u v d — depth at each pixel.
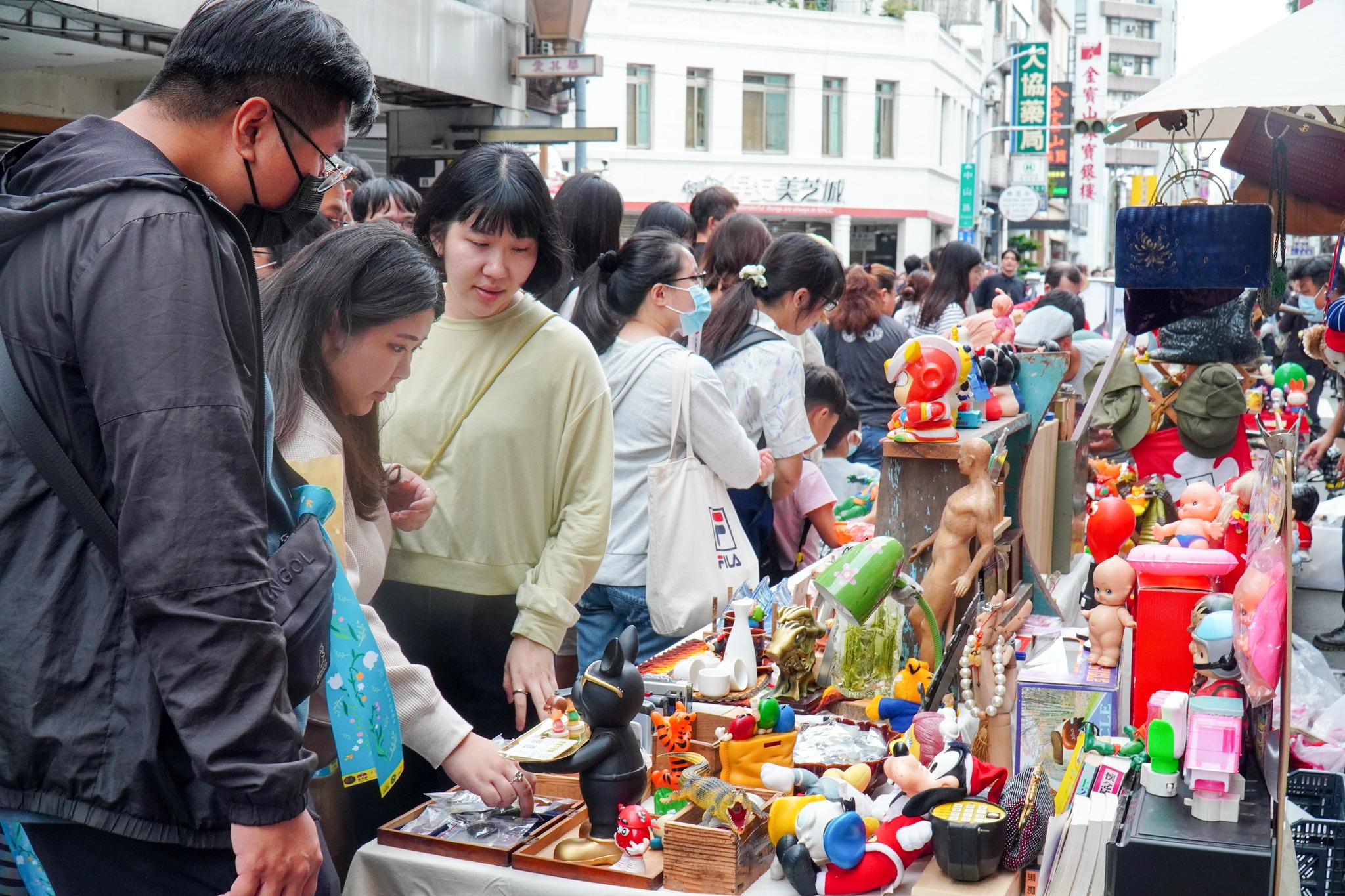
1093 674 2.13
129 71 6.80
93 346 1.20
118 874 1.32
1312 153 2.99
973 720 1.87
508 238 2.27
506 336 2.39
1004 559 2.62
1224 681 1.82
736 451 2.90
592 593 3.09
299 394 1.76
